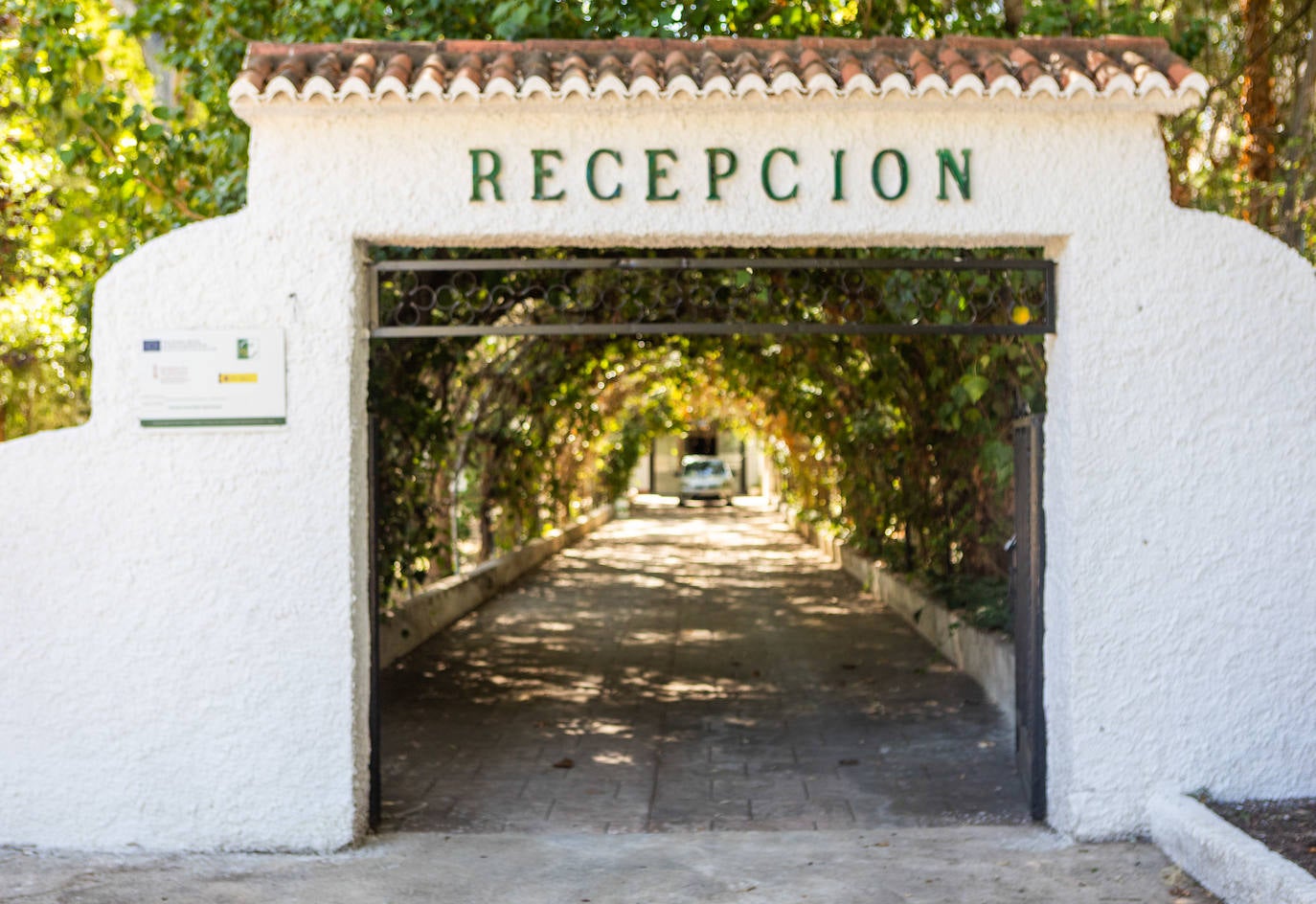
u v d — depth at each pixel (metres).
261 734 6.17
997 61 6.05
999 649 10.04
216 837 6.18
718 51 6.38
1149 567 6.21
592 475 33.31
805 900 5.47
